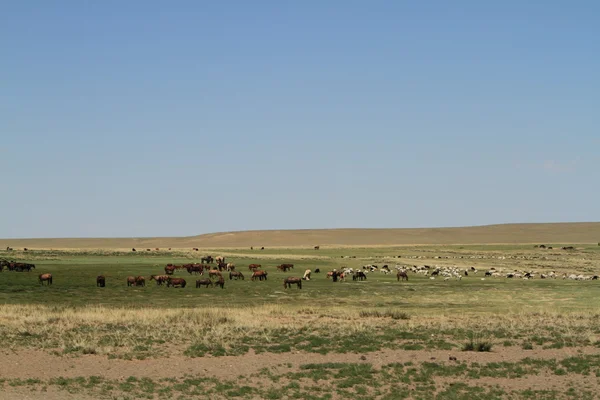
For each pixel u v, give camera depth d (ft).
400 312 132.67
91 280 233.76
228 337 98.73
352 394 67.46
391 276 288.71
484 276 293.02
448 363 81.30
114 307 155.53
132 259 384.68
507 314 139.33
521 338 99.71
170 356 85.30
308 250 602.44
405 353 87.76
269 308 144.15
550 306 164.14
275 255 472.44
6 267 276.82
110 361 81.87
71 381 71.61
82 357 83.76
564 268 359.05
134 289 206.90
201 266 280.31
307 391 68.80
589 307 161.68
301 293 199.93
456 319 128.36
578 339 97.45
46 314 124.47
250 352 88.63
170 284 222.69
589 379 73.10
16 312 130.82
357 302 174.91
